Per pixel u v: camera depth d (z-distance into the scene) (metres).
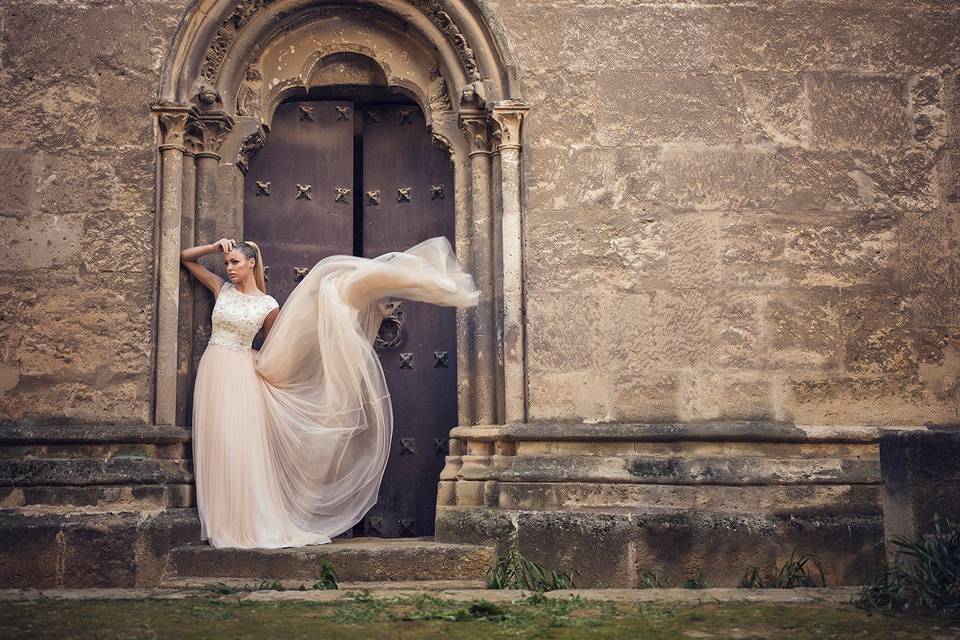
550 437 5.66
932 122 6.16
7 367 5.68
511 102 5.97
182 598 4.45
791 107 6.11
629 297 5.88
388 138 6.66
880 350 5.93
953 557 4.00
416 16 6.22
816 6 6.21
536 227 5.92
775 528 5.38
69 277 5.75
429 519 6.27
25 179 5.84
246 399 5.55
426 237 6.53
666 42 6.14
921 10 6.26
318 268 5.79
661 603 4.24
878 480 5.57
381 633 3.59
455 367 6.38
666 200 5.98
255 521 5.37
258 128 6.24
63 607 4.17
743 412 5.80
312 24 6.38
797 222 6.01
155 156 5.86
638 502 5.54
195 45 5.99
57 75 5.94
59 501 5.42
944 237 6.07
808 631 3.59
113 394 5.66
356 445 5.73
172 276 5.79
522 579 5.12
